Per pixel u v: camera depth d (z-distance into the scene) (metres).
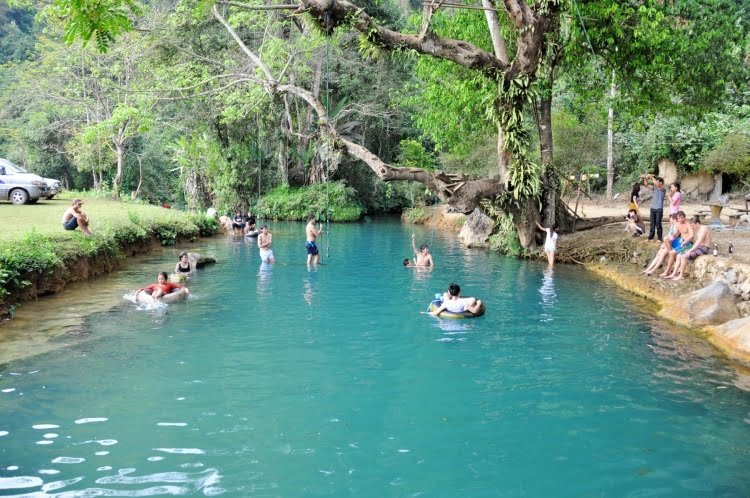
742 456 5.98
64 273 14.08
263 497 5.14
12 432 6.30
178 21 31.38
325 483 5.39
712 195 29.50
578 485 5.41
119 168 35.97
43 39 36.75
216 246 23.48
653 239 16.72
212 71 32.84
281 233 29.77
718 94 20.39
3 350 9.13
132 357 8.92
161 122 38.34
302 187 40.75
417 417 6.89
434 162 38.59
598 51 20.23
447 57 17.59
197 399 7.32
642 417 6.93
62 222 17.25
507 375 8.36
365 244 24.92
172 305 12.56
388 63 40.88
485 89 19.53
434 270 17.77
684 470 5.70
